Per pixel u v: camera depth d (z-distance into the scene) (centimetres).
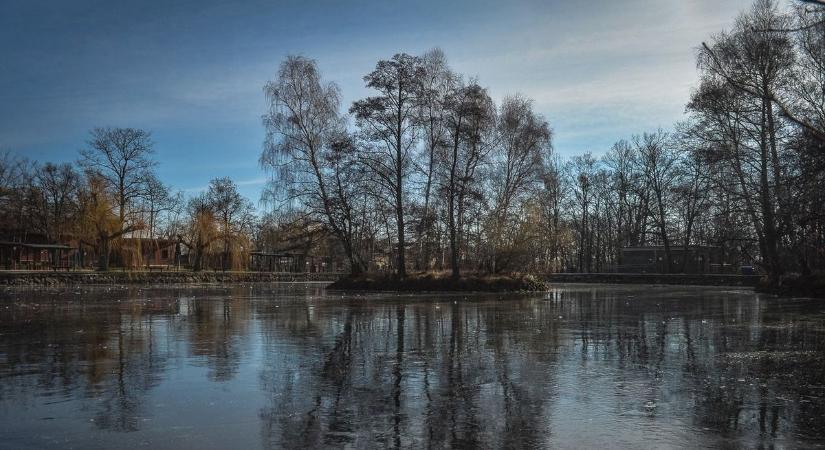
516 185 4094
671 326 1714
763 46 2125
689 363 1097
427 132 3941
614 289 4628
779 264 3634
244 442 644
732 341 1388
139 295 3525
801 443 642
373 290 3956
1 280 4638
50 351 1234
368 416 741
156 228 6391
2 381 940
